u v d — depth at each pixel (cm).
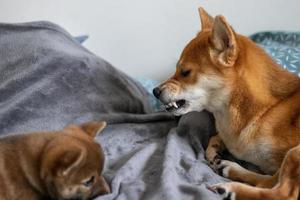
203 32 118
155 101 147
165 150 113
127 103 135
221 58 111
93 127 106
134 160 109
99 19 162
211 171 109
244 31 159
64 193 97
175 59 163
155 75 166
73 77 130
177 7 158
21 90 126
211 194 97
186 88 116
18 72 128
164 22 160
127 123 130
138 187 101
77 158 93
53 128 123
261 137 109
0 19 163
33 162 98
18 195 97
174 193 97
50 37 138
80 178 97
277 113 109
